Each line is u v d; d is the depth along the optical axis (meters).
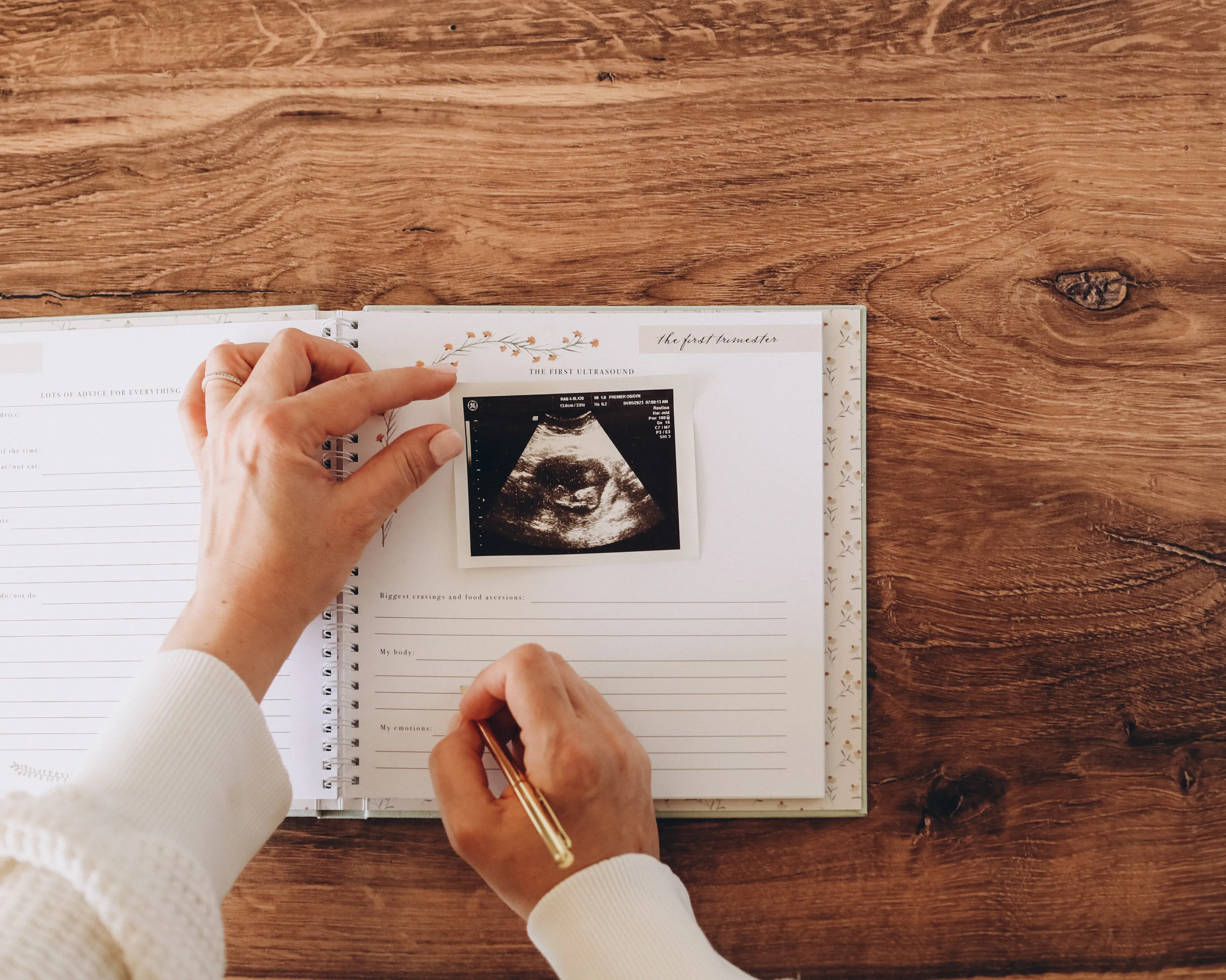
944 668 0.61
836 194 0.62
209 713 0.42
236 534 0.50
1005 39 0.62
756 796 0.59
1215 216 0.62
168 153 0.62
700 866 0.59
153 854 0.33
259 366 0.54
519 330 0.61
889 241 0.62
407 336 0.60
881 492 0.61
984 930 0.59
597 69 0.62
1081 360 0.62
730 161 0.62
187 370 0.61
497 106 0.62
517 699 0.48
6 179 0.62
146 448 0.61
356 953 0.59
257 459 0.50
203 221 0.62
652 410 0.61
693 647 0.60
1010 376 0.62
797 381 0.61
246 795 0.43
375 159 0.62
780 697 0.60
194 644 0.47
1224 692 0.60
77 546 0.61
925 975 0.59
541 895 0.47
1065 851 0.60
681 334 0.61
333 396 0.53
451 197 0.62
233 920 0.59
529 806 0.46
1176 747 0.60
